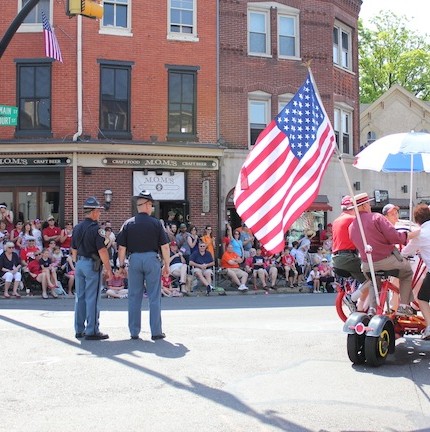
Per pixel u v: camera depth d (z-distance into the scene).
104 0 21.05
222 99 22.42
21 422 5.09
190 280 17.50
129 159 20.75
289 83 23.56
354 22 26.53
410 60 44.06
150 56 21.41
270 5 23.36
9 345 8.21
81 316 8.76
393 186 27.03
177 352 7.81
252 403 5.68
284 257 19.11
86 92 20.62
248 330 9.62
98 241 8.53
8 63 20.53
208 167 21.78
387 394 6.00
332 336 9.08
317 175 6.75
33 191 20.77
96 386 6.21
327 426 5.06
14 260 16.00
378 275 7.48
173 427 4.99
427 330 7.36
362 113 30.19
